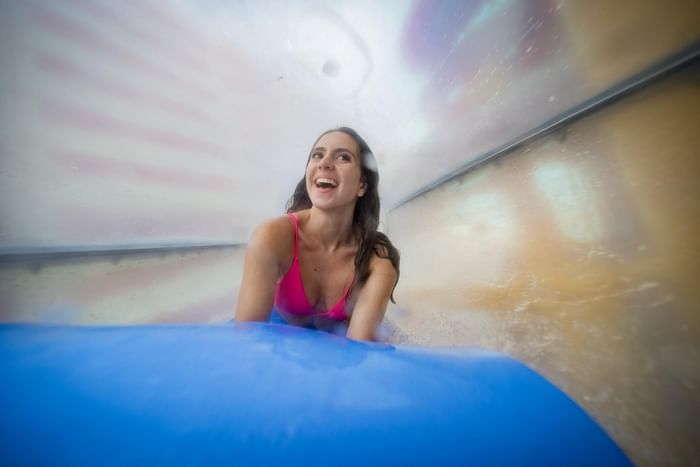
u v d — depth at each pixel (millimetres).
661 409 926
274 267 1660
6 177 2258
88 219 2676
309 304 1861
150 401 364
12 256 1922
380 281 1755
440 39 3434
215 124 4797
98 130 3100
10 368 408
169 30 4168
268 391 412
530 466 343
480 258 2252
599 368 1116
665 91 1381
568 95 1902
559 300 1478
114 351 483
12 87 2467
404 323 2133
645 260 1280
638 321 1166
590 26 1744
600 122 1692
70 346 486
